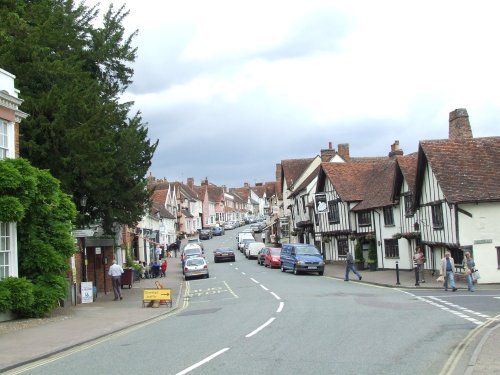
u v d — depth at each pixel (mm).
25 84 22688
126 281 32812
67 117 22125
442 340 12078
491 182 28672
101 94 27109
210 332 14414
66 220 20078
